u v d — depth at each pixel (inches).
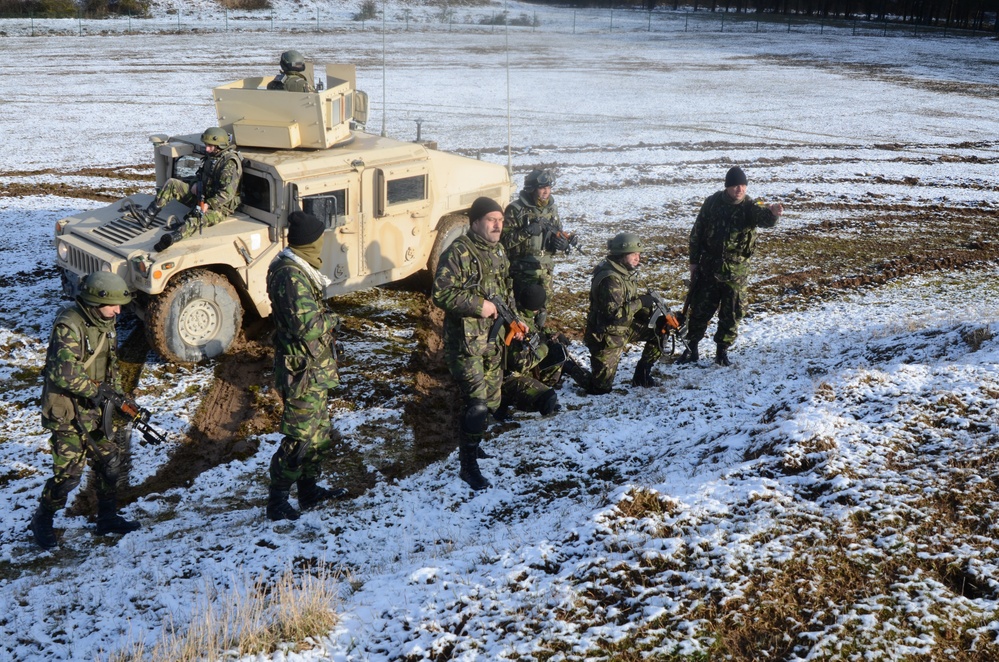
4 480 232.7
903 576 133.7
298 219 199.0
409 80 1051.3
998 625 121.9
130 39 1341.0
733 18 2174.0
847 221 535.5
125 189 539.5
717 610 129.8
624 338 271.7
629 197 568.1
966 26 2114.9
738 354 323.0
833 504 154.6
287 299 195.2
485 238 216.5
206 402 277.0
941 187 632.4
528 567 147.4
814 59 1427.2
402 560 180.9
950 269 450.0
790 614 127.8
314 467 213.2
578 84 1080.2
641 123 839.7
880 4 2279.8
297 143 309.4
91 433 197.2
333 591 155.6
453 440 260.4
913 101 1030.4
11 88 876.0
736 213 286.8
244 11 1823.3
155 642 148.6
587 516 161.6
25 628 164.2
